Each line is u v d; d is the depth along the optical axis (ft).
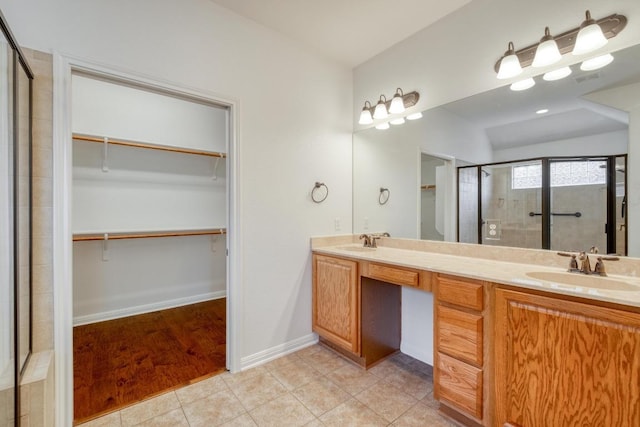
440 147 7.31
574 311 3.94
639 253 4.91
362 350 7.04
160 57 5.90
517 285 4.44
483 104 6.52
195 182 11.86
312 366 7.19
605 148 5.18
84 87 9.46
